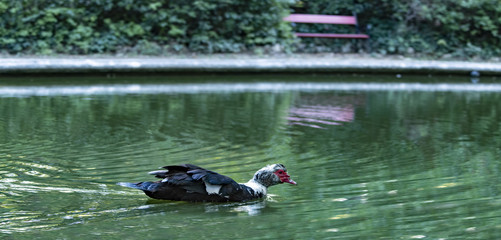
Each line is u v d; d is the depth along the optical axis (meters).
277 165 7.16
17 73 17.05
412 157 9.02
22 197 6.74
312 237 5.73
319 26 24.02
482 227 6.01
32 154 8.70
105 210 6.39
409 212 6.46
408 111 13.30
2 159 8.38
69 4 20.52
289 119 11.98
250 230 5.90
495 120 12.34
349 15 24.52
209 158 8.74
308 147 9.59
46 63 17.23
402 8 23.38
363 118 12.30
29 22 19.97
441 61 21.86
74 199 6.72
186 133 10.43
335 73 19.95
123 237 5.64
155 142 9.68
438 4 23.70
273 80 18.33
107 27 20.88
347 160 8.78
